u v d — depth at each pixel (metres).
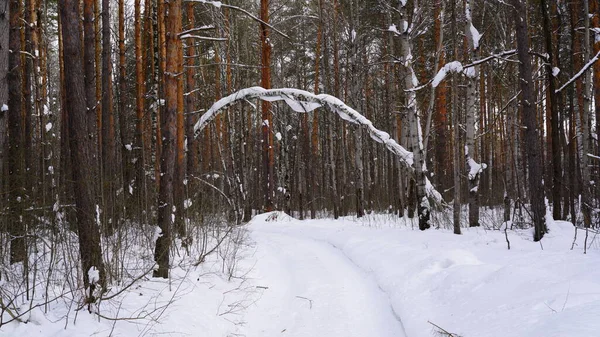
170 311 5.31
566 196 14.48
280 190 25.27
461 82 20.81
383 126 26.23
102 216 6.30
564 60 18.69
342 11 20.58
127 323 4.75
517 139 17.14
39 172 9.57
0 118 5.93
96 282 4.92
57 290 5.57
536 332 3.67
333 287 7.59
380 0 14.81
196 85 21.03
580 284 4.66
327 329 5.68
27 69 10.34
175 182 9.12
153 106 13.55
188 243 9.05
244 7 21.94
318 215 25.84
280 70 27.91
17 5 8.61
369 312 6.26
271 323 6.10
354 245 10.74
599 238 8.34
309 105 12.84
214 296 6.58
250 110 24.83
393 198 22.41
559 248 7.68
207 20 18.44
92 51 9.18
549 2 16.23
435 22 15.88
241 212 18.39
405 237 10.62
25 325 4.18
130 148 13.23
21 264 5.89
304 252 11.12
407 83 12.98
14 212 5.88
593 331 3.21
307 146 24.97
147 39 16.08
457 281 5.98
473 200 11.85
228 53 19.41
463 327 4.63
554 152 11.72
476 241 9.05
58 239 5.97
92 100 9.12
